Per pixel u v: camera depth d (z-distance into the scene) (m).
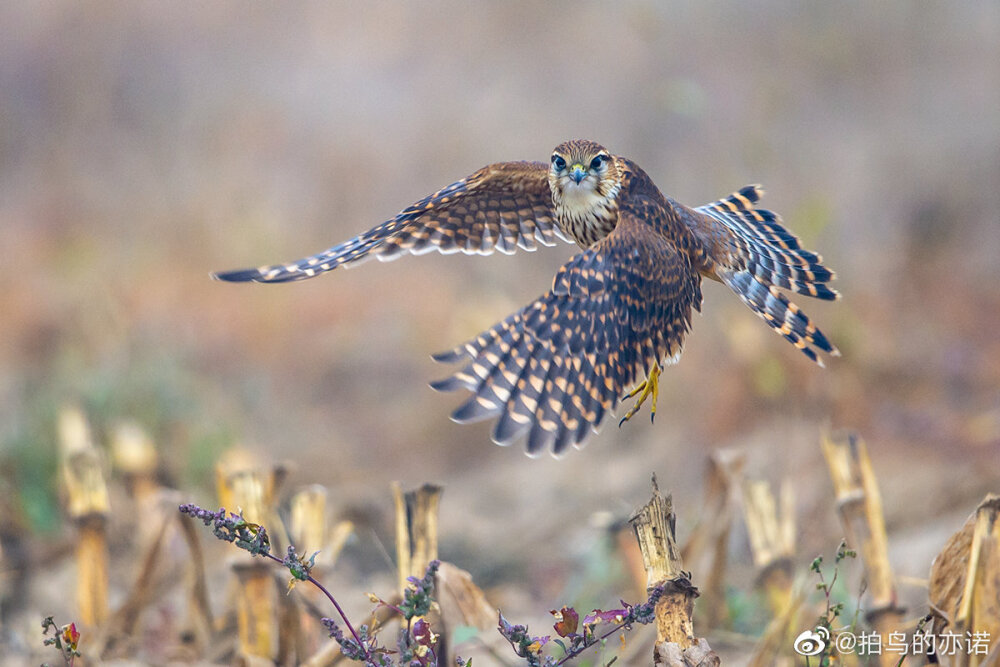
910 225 15.89
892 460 11.20
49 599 9.58
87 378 12.83
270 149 22.00
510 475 13.04
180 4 25.56
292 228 19.55
